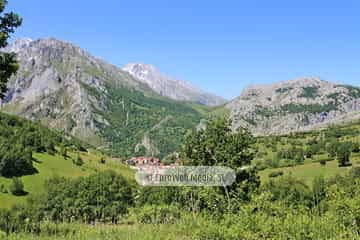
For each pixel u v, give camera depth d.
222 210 21.64
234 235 16.91
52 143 168.25
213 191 23.03
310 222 16.22
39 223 22.31
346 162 132.00
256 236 16.31
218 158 25.17
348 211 16.20
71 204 76.25
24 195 106.62
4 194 103.81
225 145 25.03
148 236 18.70
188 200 24.86
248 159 25.28
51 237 18.62
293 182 84.38
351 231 15.62
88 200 77.56
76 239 18.36
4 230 19.33
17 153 122.31
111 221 26.73
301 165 143.12
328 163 140.38
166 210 24.42
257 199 18.45
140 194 54.59
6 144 125.69
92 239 18.31
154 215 24.28
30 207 78.44
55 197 79.31
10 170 118.44
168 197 28.20
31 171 126.06
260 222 16.66
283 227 16.12
